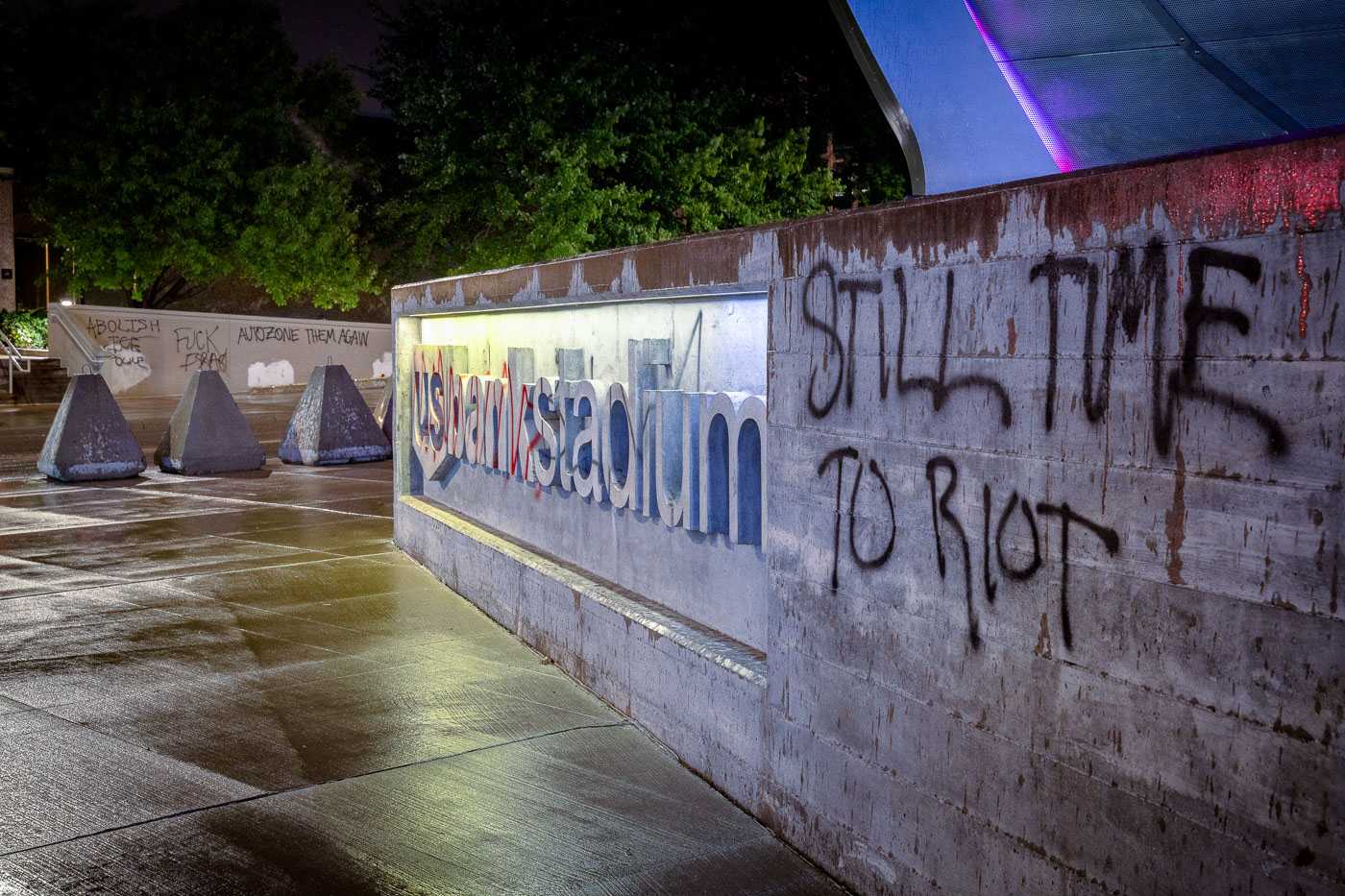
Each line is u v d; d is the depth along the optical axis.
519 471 6.15
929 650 2.91
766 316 3.92
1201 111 4.84
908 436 2.97
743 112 27.64
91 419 13.18
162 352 34.69
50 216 35.84
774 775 3.62
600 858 3.42
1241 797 2.12
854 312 3.18
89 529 9.58
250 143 37.12
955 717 2.83
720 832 3.64
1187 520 2.20
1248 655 2.10
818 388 3.36
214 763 4.13
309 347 38.91
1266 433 2.06
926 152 5.88
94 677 5.23
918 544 2.94
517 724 4.61
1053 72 5.00
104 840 3.47
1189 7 4.22
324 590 7.18
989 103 5.68
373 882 3.22
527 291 5.86
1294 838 2.02
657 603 4.79
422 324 8.63
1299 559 2.01
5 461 15.28
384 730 4.52
